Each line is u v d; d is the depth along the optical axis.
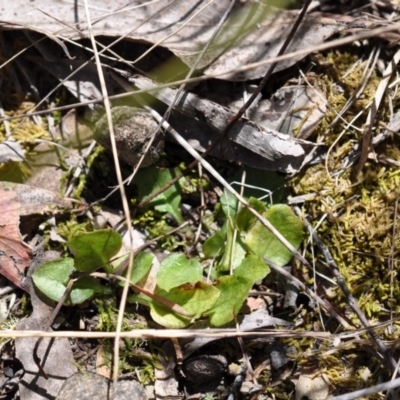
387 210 0.31
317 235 0.31
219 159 0.33
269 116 0.32
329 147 0.32
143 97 0.32
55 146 0.33
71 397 0.28
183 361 0.30
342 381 0.29
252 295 0.31
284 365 0.30
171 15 0.32
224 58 0.32
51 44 0.33
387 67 0.32
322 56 0.33
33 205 0.32
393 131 0.32
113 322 0.30
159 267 0.30
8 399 0.29
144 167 0.32
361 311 0.30
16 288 0.31
